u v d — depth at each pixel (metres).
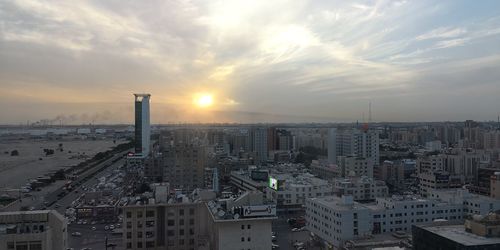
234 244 119.50
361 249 164.75
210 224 132.12
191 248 141.25
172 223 141.12
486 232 117.38
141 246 139.00
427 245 125.44
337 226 189.62
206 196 156.62
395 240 172.00
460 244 110.12
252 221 121.06
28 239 93.38
